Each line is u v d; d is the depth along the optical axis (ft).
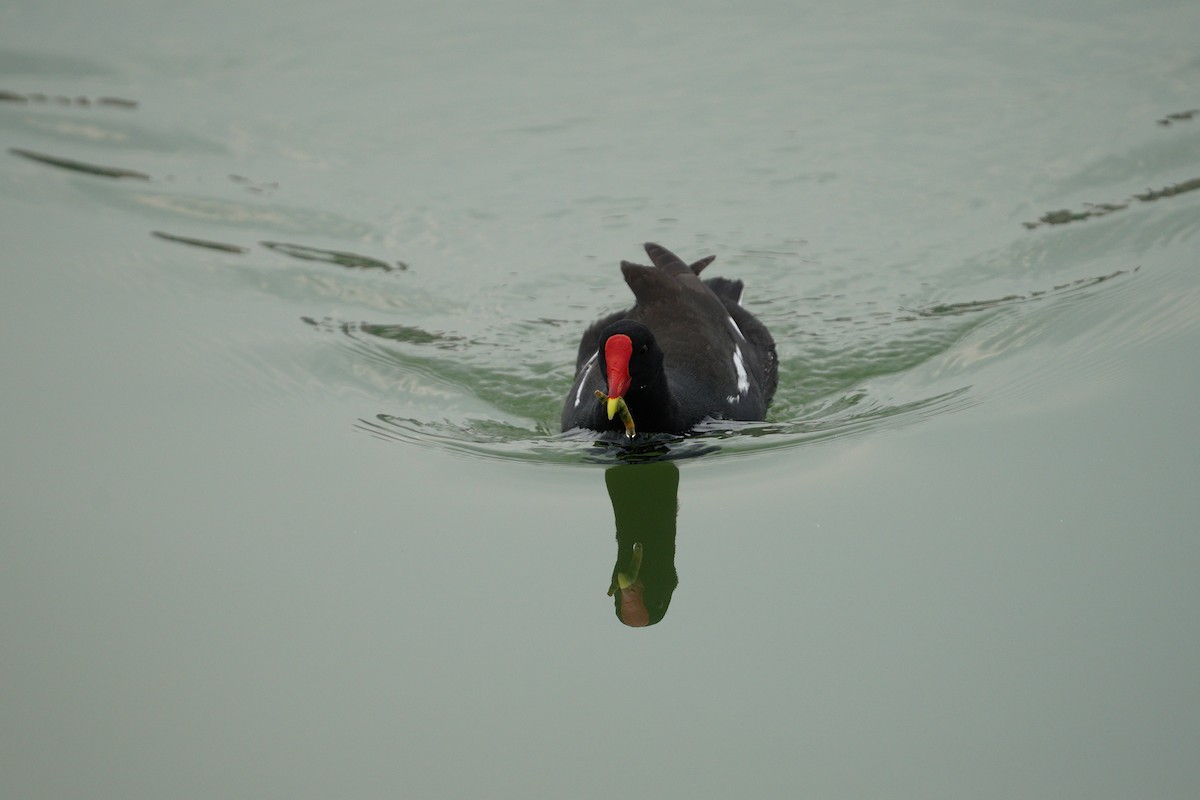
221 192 50.96
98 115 55.31
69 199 50.70
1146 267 44.21
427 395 40.70
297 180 52.03
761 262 47.26
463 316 44.93
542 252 48.42
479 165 53.01
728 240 48.52
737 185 51.72
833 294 45.44
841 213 49.78
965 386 39.52
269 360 41.86
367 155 53.42
